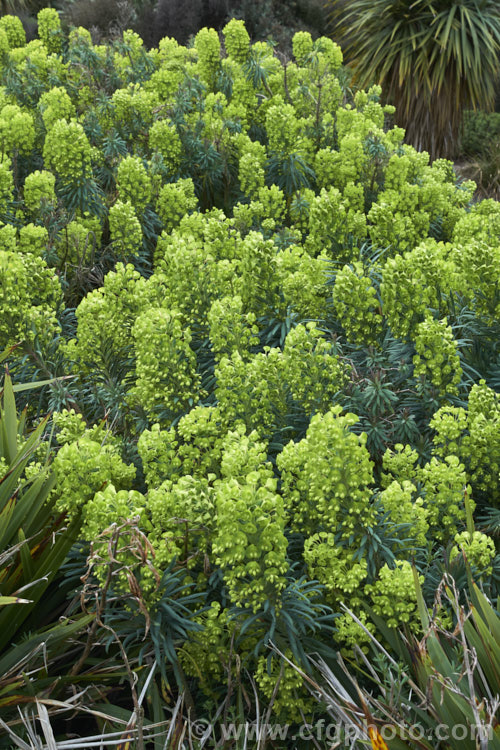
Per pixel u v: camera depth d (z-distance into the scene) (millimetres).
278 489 2621
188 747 2168
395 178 5148
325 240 3947
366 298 2914
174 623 2090
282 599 2016
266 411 2648
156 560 2051
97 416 3322
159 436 2428
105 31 12859
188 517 2154
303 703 2188
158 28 13586
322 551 2148
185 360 2748
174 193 4824
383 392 2740
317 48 7203
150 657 2293
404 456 2531
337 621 2096
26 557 2363
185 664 2268
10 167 5191
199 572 2314
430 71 10438
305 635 2129
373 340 3025
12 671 2150
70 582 2611
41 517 2607
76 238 4512
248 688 2303
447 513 2420
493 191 10102
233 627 2121
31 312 3182
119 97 5754
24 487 2779
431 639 1920
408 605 2076
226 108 6043
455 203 5195
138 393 2854
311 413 2725
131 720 1980
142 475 2891
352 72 10844
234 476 2104
